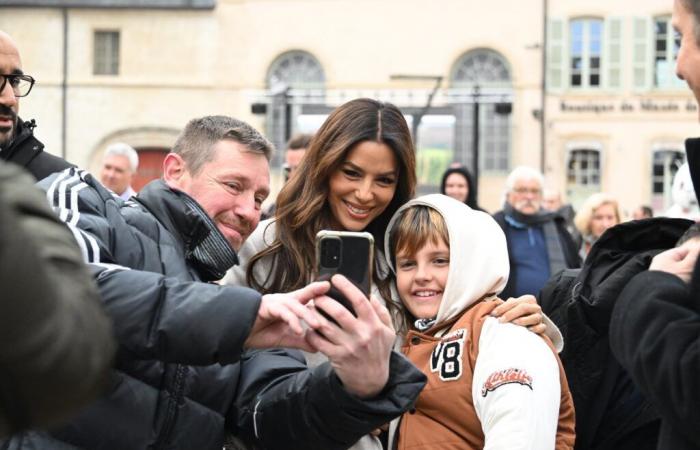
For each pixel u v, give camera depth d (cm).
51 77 3750
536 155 3659
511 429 302
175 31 3738
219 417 297
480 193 3656
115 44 3769
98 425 268
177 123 3747
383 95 3675
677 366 225
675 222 352
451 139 2812
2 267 150
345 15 3691
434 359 331
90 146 3756
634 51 3669
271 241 368
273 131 3538
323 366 285
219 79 3728
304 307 254
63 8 3738
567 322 363
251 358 313
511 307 330
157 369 279
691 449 234
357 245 262
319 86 3703
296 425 285
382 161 357
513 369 310
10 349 152
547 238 795
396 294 363
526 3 3659
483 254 339
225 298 252
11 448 261
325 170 357
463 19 3675
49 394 157
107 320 170
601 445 370
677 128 3666
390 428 340
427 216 345
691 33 239
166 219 311
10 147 432
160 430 279
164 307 251
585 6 3662
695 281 239
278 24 3709
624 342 241
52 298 155
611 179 3672
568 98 3675
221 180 327
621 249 363
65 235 165
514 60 3656
